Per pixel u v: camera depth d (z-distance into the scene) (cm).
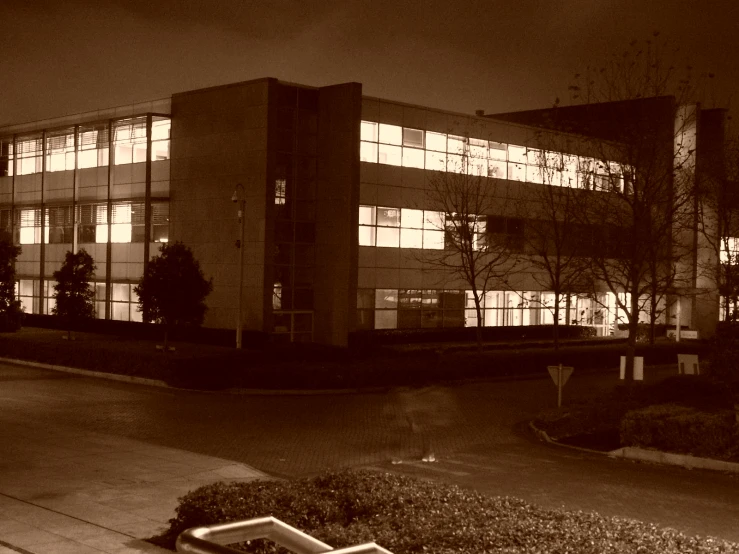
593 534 880
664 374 3756
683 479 1596
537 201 4453
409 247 4384
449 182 4462
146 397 2577
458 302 4634
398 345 4188
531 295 4981
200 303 3422
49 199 5103
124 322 4450
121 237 4634
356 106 4056
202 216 4244
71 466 1490
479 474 1611
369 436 2030
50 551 973
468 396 2825
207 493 1040
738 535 1174
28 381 2862
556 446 1952
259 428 2092
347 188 4059
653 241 2947
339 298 4084
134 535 1055
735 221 4716
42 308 5159
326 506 1002
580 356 3753
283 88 4053
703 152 4775
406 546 845
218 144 4178
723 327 3020
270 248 3975
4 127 5447
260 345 3888
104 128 4759
